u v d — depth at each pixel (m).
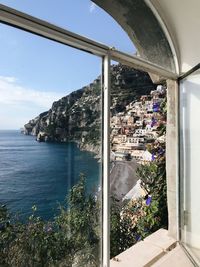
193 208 2.58
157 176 2.96
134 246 2.55
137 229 2.86
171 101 2.79
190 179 2.64
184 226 2.68
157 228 2.93
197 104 2.52
